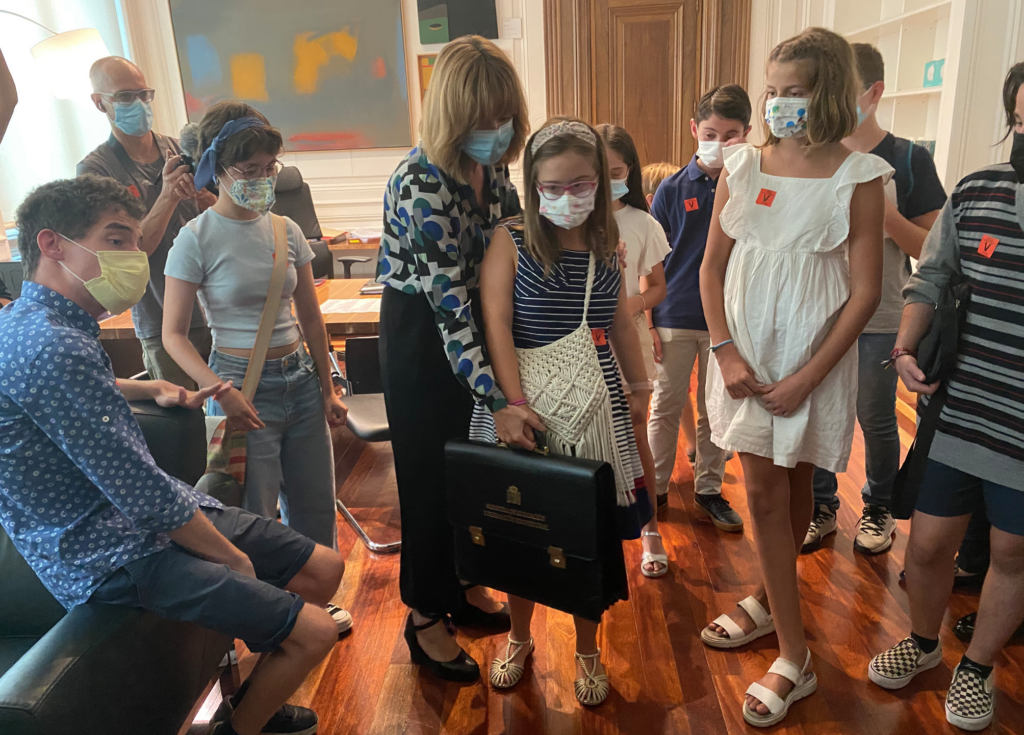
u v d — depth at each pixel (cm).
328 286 386
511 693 199
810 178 169
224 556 149
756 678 202
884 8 455
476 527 169
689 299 265
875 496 261
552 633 222
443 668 202
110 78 245
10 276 288
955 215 173
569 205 152
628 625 226
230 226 192
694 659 210
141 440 139
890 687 194
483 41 155
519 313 165
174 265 188
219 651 168
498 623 227
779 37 527
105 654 130
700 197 258
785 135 166
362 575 260
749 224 175
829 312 171
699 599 238
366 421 272
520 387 164
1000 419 164
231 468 191
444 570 192
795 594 188
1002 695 190
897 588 238
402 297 174
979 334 167
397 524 296
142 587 139
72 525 138
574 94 557
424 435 180
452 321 162
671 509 298
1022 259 158
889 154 231
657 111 558
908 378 178
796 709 190
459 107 149
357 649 220
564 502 155
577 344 163
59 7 488
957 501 176
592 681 193
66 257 137
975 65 317
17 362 128
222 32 570
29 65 455
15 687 117
